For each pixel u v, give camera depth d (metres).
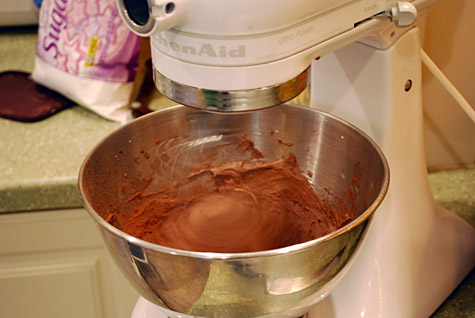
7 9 1.26
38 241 0.93
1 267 0.95
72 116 1.02
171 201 0.69
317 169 0.65
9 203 0.86
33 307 1.00
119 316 1.02
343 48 0.58
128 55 0.99
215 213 0.70
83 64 0.99
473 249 0.71
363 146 0.57
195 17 0.39
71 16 1.00
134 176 0.63
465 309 0.67
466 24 0.73
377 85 0.57
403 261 0.63
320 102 0.64
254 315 0.47
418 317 0.64
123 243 0.44
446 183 0.84
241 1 0.39
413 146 0.63
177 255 0.42
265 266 0.42
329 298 0.63
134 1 0.41
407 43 0.57
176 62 0.42
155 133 0.63
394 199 0.62
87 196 0.50
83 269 0.96
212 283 0.44
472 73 0.77
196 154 0.68
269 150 0.67
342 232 0.43
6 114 1.00
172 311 0.49
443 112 0.82
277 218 0.70
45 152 0.91
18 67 1.18
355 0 0.46
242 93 0.42
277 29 0.40
